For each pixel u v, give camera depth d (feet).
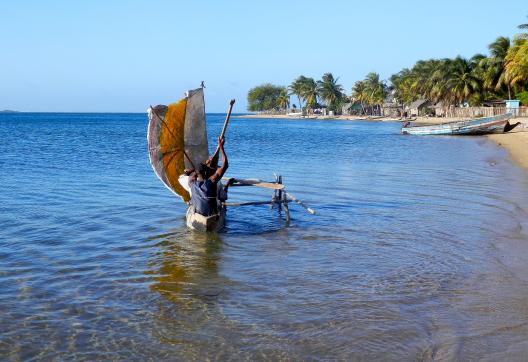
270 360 20.29
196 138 49.85
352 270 30.94
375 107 485.56
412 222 43.29
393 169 82.43
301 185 64.75
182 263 32.37
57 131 234.58
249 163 93.20
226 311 24.86
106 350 21.11
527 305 25.32
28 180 66.28
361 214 46.88
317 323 23.47
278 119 584.81
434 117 335.06
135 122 433.89
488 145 135.33
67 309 25.04
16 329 22.80
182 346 21.43
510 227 40.73
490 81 257.55
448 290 27.45
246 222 43.96
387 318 23.97
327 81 499.10
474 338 21.90
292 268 31.40
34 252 34.40
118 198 53.62
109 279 29.32
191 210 41.93
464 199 53.47
